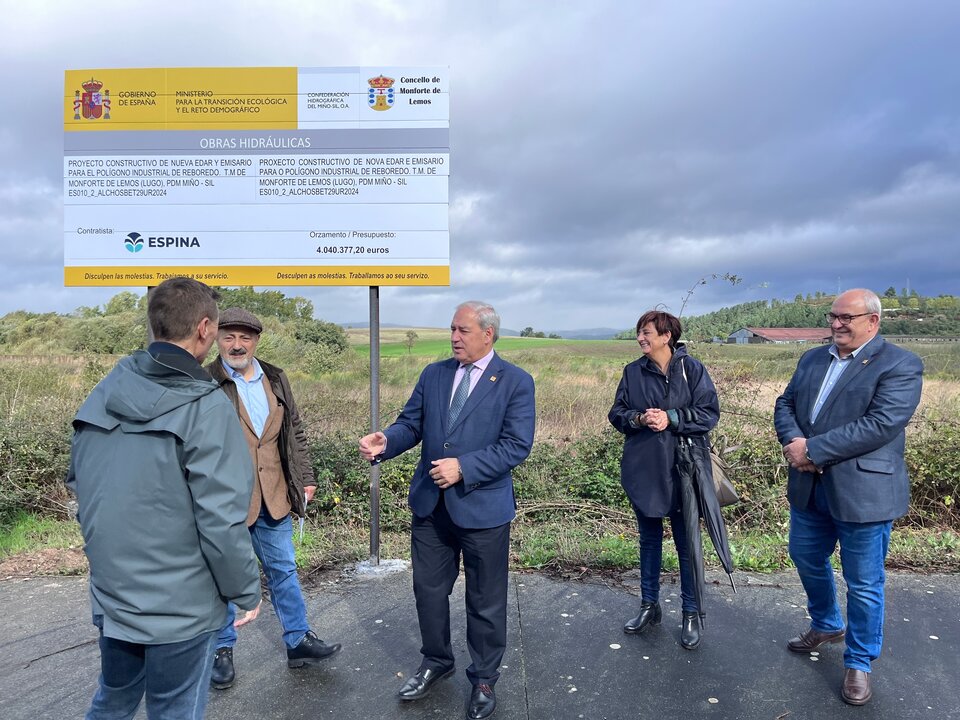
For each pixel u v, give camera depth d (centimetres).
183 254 446
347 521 576
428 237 451
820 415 323
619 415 371
